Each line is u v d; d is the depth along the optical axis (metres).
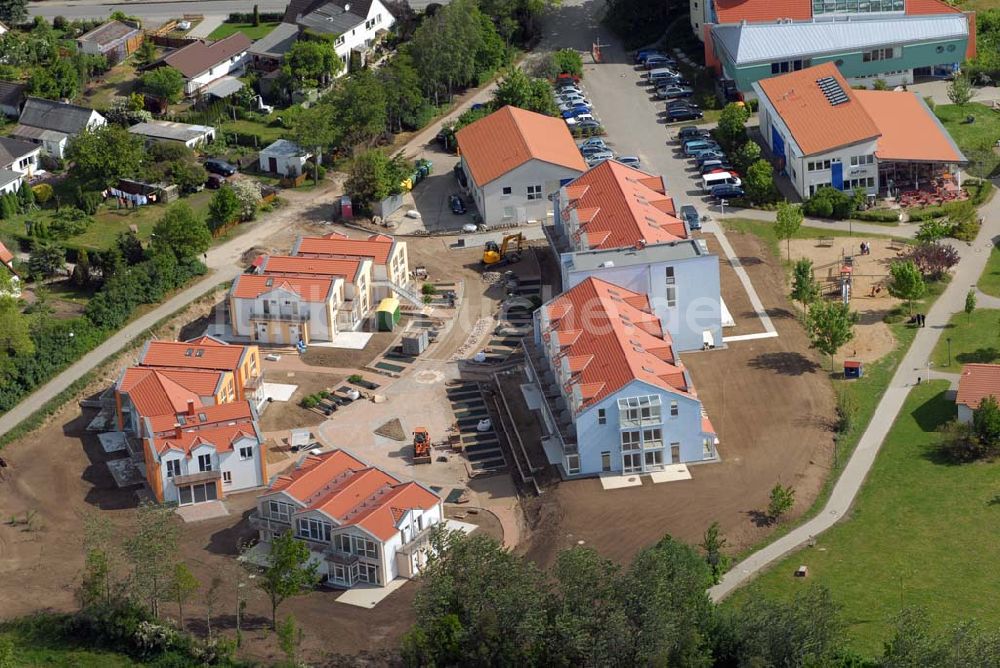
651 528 162.62
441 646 136.88
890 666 131.25
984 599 147.25
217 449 173.88
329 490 165.12
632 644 134.25
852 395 183.50
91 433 186.50
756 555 157.88
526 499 171.25
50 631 151.75
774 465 172.00
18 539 167.88
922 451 173.00
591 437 171.50
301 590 155.38
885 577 152.25
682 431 172.38
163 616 152.50
